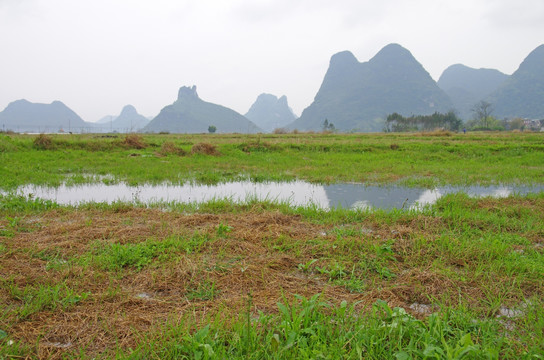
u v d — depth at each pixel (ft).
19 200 20.20
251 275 11.26
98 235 14.53
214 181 31.07
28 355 7.32
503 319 9.05
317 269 11.78
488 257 12.70
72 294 9.67
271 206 20.25
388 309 8.39
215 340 7.61
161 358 7.22
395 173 35.81
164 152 50.31
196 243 13.57
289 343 7.19
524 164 45.06
